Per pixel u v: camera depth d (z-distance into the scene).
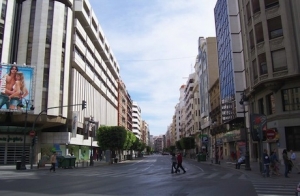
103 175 21.97
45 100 40.41
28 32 41.78
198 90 84.62
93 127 57.00
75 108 47.97
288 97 28.08
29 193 11.67
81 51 51.03
